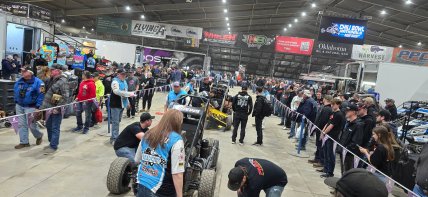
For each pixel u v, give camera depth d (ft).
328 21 57.00
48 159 19.15
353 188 4.52
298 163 24.56
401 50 73.05
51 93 20.74
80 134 25.90
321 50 76.59
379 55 74.08
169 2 84.12
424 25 82.58
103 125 30.04
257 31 129.39
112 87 23.12
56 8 91.25
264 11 94.17
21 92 20.02
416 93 45.37
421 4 67.97
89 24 117.91
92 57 47.14
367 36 111.34
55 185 15.55
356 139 18.75
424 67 45.27
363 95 38.60
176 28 87.56
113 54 76.18
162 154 8.95
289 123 39.27
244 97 28.55
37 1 79.36
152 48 90.58
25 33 46.01
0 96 26.21
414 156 20.04
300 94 34.91
